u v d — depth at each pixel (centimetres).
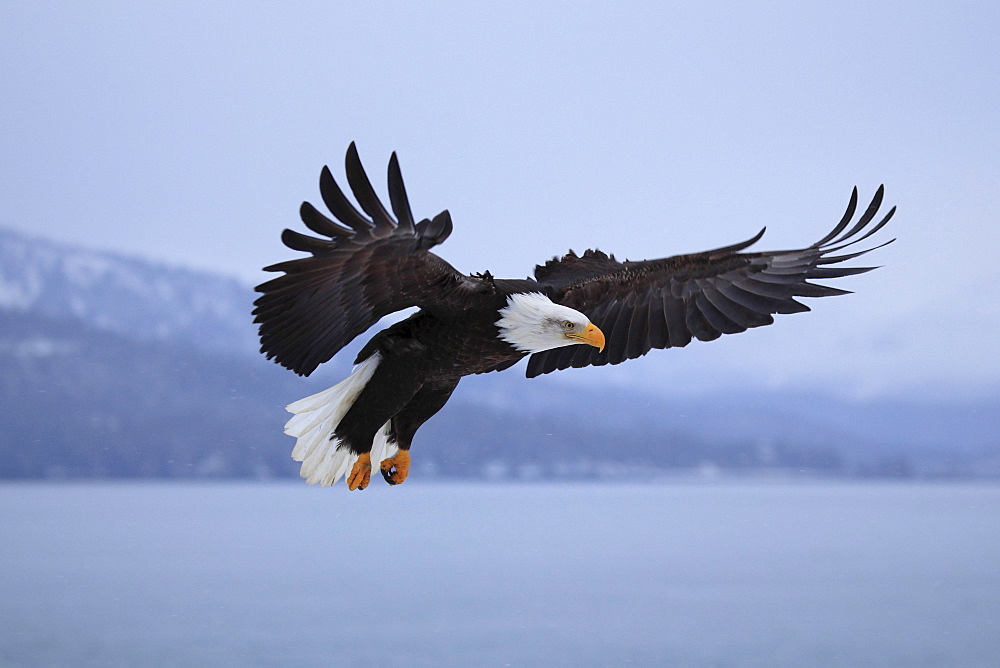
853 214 562
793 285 589
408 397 536
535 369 612
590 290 586
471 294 506
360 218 428
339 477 548
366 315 493
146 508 6028
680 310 607
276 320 472
